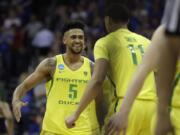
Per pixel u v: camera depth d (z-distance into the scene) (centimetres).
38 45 2169
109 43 685
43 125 876
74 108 870
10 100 1803
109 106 711
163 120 438
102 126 809
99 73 666
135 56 690
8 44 2195
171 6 405
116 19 707
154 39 475
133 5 2098
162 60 427
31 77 888
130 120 666
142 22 2072
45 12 2358
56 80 880
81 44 881
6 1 2434
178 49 417
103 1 2222
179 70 474
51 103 877
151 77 677
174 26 402
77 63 888
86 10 2277
